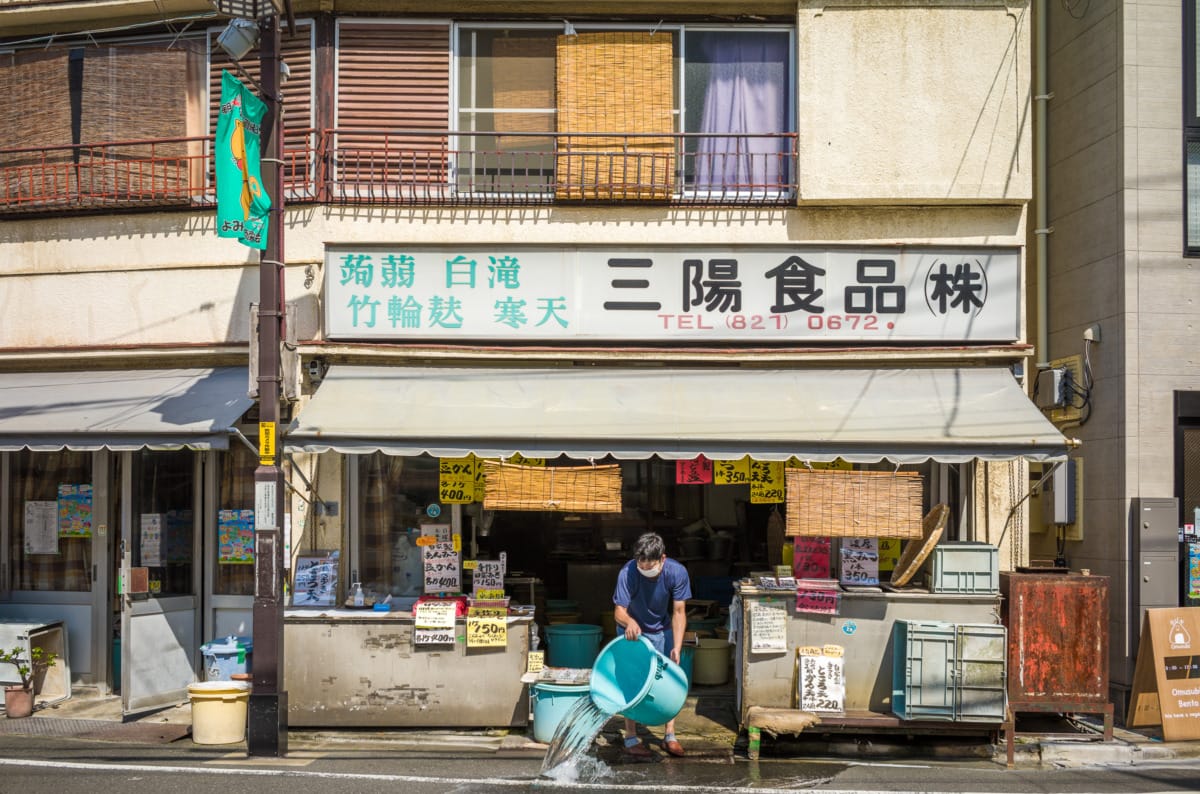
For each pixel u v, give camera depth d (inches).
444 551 337.4
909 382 346.3
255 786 257.9
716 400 337.4
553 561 407.2
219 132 294.4
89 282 373.4
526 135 376.5
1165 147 362.3
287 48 378.0
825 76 359.9
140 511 378.3
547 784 263.9
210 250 367.6
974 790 261.6
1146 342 356.5
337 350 350.6
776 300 357.4
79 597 380.2
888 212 360.5
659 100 375.2
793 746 302.0
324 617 320.5
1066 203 402.3
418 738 315.0
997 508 353.7
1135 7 364.2
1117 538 356.5
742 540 408.8
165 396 342.3
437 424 318.3
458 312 357.7
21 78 391.2
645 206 361.4
